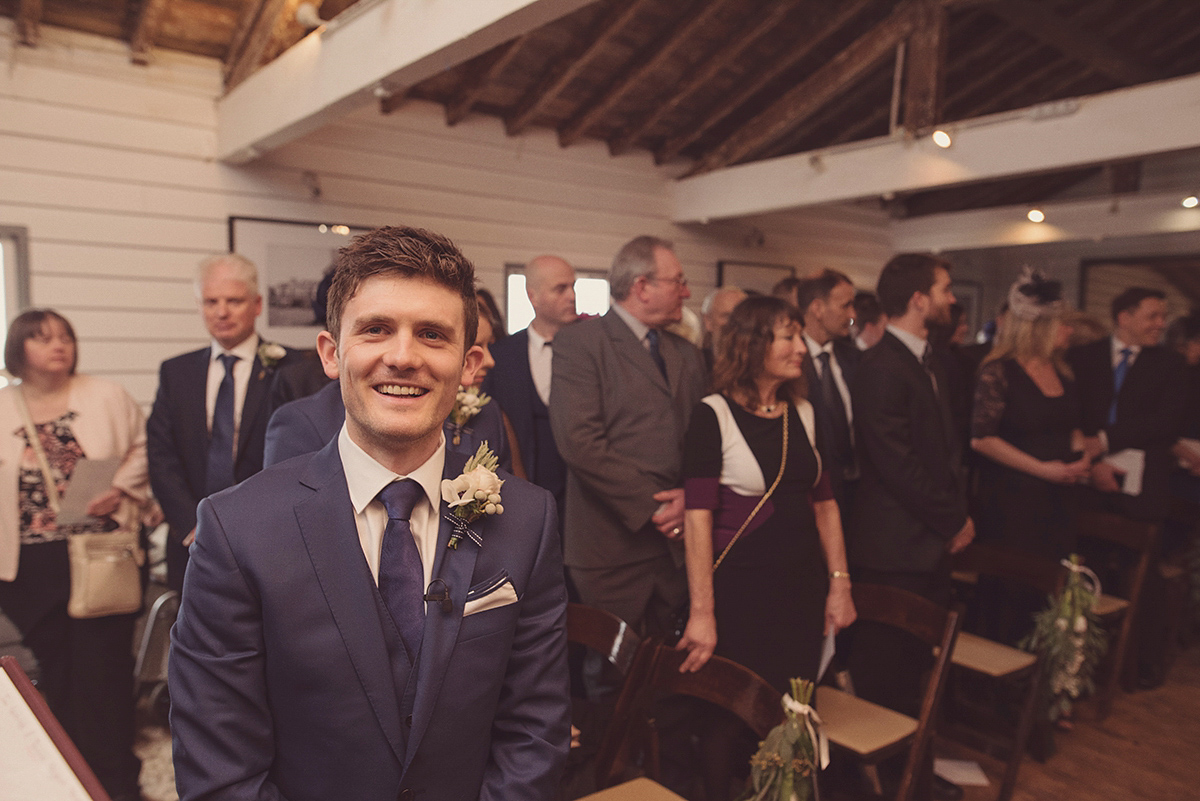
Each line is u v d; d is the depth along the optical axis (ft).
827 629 7.34
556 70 15.79
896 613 7.23
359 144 15.23
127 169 12.67
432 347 3.11
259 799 3.09
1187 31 20.16
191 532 7.88
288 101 11.01
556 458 9.44
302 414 5.31
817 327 9.73
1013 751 8.29
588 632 6.23
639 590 7.97
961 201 26.48
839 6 16.70
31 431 7.97
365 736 3.12
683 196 20.18
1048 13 18.20
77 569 7.73
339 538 3.20
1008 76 20.88
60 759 2.75
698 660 5.74
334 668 3.10
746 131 18.93
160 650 9.78
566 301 9.46
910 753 6.79
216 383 8.12
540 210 18.02
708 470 6.68
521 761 3.51
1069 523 9.77
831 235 24.58
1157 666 11.48
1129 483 11.18
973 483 11.50
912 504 8.23
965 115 21.52
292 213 14.40
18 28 11.60
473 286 3.38
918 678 8.47
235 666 3.09
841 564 7.34
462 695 3.25
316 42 10.28
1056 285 9.75
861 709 7.22
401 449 3.23
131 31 12.46
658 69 17.04
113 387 8.60
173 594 9.73
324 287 6.54
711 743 6.67
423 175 16.14
